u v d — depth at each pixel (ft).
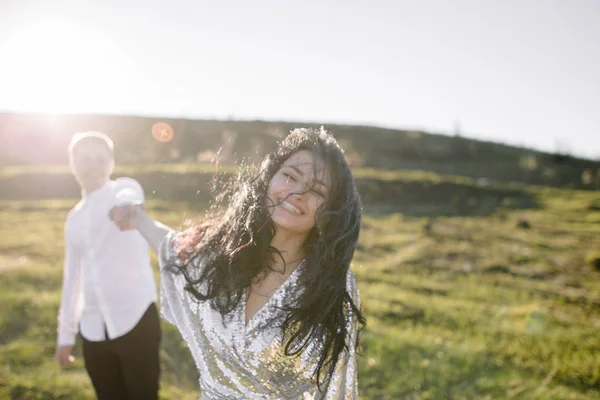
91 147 9.32
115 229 9.02
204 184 71.36
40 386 14.62
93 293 9.02
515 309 33.78
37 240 40.73
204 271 5.57
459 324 28.35
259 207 5.58
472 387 18.03
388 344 21.01
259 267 5.58
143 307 9.23
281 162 5.79
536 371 21.02
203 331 5.64
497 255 52.75
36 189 70.54
